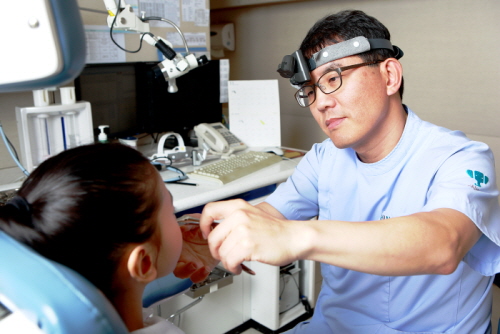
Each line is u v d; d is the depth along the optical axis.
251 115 2.47
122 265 0.58
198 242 0.95
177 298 1.78
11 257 0.44
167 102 2.28
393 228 0.72
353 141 1.06
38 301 0.40
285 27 2.94
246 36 3.19
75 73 0.43
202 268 0.94
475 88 2.27
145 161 0.63
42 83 0.42
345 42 1.00
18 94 1.95
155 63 2.21
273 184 2.02
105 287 0.57
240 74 3.30
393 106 1.10
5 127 1.94
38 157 1.85
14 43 0.40
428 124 1.11
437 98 2.41
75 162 0.55
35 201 0.54
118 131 2.14
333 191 1.25
